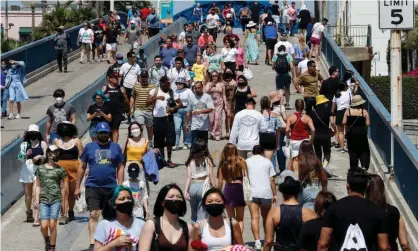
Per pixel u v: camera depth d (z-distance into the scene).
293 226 11.71
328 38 37.19
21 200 20.34
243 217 16.58
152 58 42.38
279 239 11.84
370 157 21.84
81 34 46.75
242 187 15.20
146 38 53.97
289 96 29.28
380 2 19.39
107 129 15.66
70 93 37.31
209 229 11.28
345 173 21.59
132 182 15.34
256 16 50.16
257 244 15.30
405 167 17.83
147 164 16.25
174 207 10.51
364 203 10.30
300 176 13.86
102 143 15.68
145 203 15.60
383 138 20.92
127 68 28.33
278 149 20.22
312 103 25.06
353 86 25.09
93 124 21.58
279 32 52.53
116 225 10.90
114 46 46.91
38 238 17.27
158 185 20.75
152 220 10.61
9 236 17.39
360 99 19.94
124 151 17.00
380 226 10.24
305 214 11.72
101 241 10.88
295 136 19.45
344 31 49.47
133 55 28.33
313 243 10.97
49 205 15.77
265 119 19.12
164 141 22.53
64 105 21.28
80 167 15.80
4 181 19.64
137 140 17.02
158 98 22.55
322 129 20.69
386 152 20.44
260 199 15.37
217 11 53.12
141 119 23.11
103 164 15.56
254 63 41.19
